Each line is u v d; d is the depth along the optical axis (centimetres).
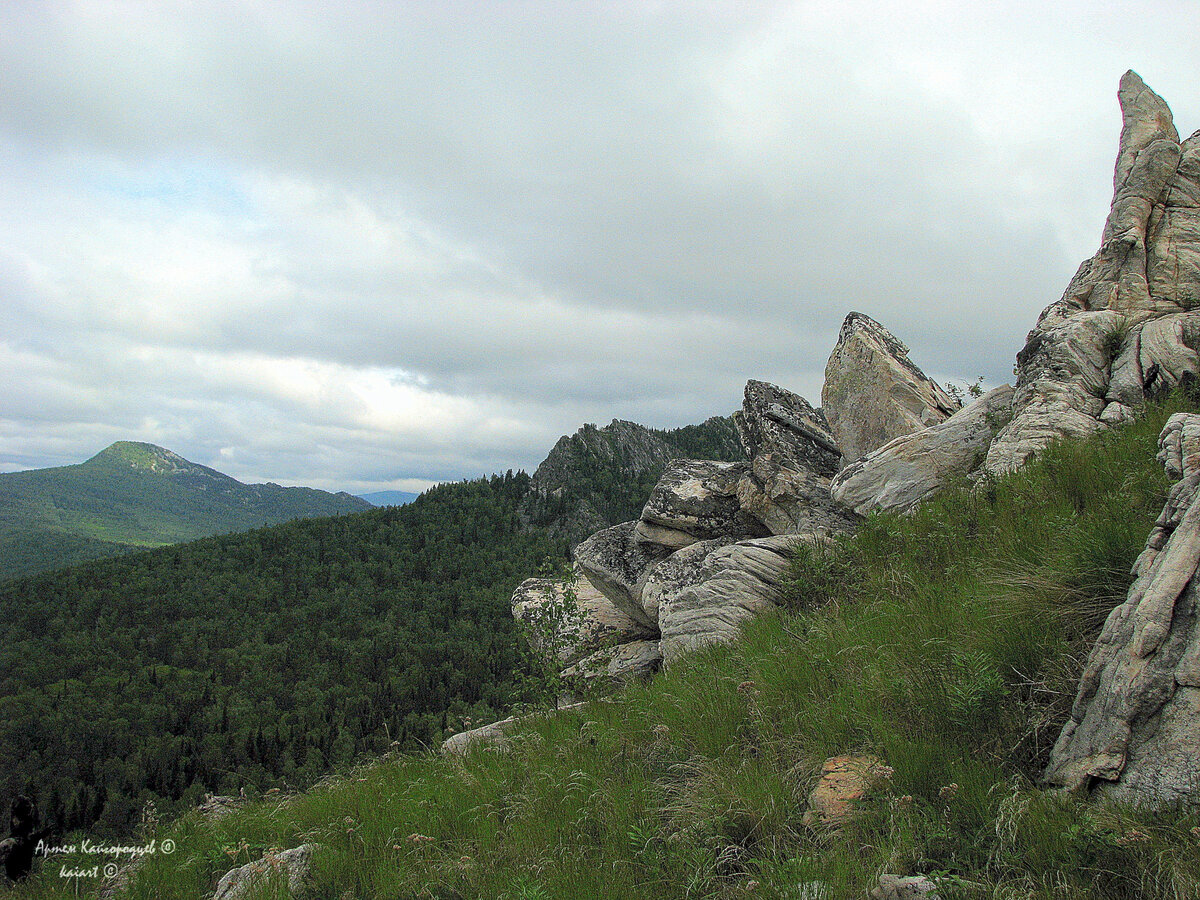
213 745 14225
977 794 497
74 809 10012
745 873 522
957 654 619
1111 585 607
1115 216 1455
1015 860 437
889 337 1641
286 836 843
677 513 1638
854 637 785
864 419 1554
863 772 562
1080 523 750
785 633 916
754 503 1527
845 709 651
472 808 733
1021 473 1001
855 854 492
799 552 1135
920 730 593
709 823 566
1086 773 475
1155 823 428
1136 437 939
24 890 893
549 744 879
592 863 585
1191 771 434
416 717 14550
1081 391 1160
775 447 1617
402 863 656
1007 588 697
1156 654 478
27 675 19562
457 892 590
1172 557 511
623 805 645
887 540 1052
